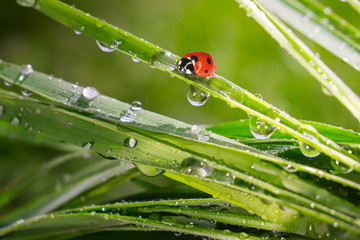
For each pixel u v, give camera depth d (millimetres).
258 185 197
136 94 515
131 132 202
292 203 196
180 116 476
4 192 260
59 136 204
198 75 209
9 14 576
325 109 389
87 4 584
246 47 471
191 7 518
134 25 554
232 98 204
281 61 445
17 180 262
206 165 200
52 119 204
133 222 207
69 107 204
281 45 200
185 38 516
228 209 208
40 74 205
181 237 215
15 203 382
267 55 459
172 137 201
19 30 579
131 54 204
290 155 210
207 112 462
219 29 497
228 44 482
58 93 204
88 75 547
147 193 224
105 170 244
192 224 208
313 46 400
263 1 199
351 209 198
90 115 204
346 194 200
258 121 209
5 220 252
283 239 205
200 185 203
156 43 529
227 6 499
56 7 201
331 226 200
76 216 215
